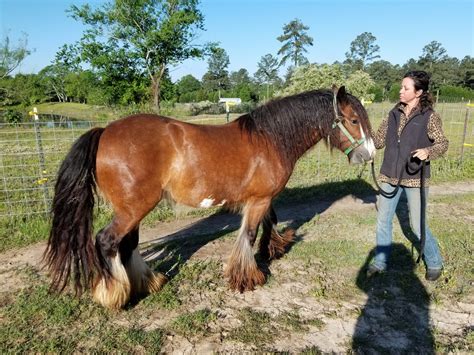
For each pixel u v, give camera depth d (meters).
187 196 3.29
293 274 4.04
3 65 33.31
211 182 3.27
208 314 3.27
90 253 2.94
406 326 3.17
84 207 2.92
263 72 79.31
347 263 4.26
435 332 3.07
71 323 3.12
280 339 2.98
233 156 3.33
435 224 5.44
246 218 3.63
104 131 3.07
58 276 3.02
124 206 3.03
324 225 5.54
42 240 4.87
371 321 3.24
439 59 63.56
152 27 23.33
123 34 23.52
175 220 5.84
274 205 6.51
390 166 3.57
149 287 3.56
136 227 3.38
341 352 2.85
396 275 3.96
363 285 3.78
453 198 6.76
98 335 2.97
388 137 3.60
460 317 3.30
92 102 24.42
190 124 3.33
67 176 2.89
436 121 3.29
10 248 4.62
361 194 7.16
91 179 2.99
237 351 2.83
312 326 3.15
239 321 3.21
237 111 26.84
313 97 3.71
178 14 22.86
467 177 8.32
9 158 9.52
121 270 3.15
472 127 14.38
